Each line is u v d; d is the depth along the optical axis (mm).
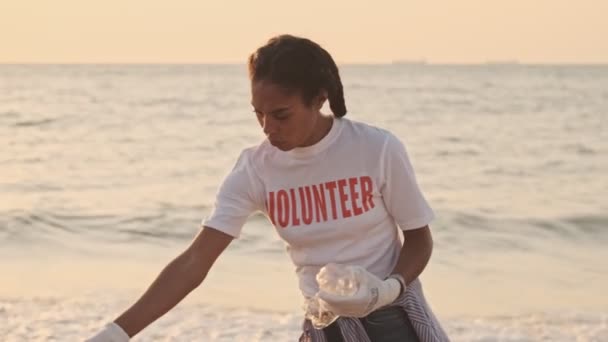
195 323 7801
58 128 32688
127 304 8508
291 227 3248
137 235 13023
